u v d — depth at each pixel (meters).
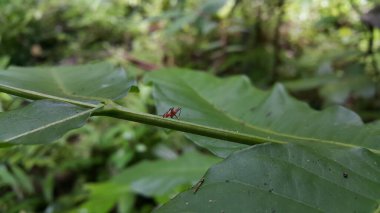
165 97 0.22
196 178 0.39
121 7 1.02
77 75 0.20
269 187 0.12
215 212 0.11
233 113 0.22
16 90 0.16
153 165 0.43
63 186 0.68
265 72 0.68
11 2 0.98
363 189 0.12
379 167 0.13
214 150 0.15
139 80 0.65
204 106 0.22
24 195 0.64
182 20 0.57
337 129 0.18
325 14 0.72
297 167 0.12
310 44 0.77
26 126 0.14
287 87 0.54
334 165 0.13
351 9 0.68
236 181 0.12
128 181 0.42
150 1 1.01
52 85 0.19
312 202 0.12
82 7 1.02
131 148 0.66
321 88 0.53
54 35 0.97
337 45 0.72
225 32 0.74
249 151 0.13
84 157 0.66
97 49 0.92
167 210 0.11
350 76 0.52
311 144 0.15
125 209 0.49
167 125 0.14
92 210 0.48
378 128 0.17
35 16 0.98
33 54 0.94
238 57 0.69
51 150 0.64
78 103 0.15
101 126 0.69
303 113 0.20
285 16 0.74
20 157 0.59
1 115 0.14
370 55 0.56
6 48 0.92
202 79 0.25
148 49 0.82
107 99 0.15
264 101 0.22
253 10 0.73
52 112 0.14
